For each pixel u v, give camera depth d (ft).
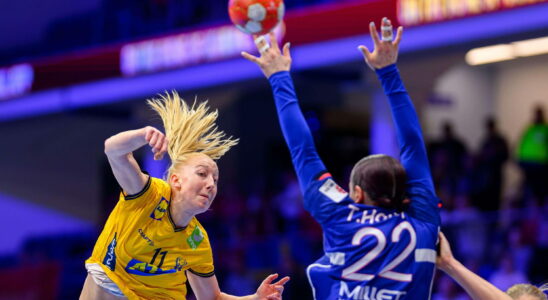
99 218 68.80
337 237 15.17
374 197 15.34
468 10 38.75
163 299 18.74
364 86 47.70
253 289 46.47
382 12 41.68
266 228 53.11
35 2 61.82
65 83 57.47
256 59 16.62
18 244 71.72
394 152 46.83
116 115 59.72
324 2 45.83
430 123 68.64
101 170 71.97
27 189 71.97
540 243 41.68
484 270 42.01
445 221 43.39
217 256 48.91
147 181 17.71
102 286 18.19
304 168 15.71
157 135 15.56
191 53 50.52
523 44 60.95
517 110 67.46
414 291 14.85
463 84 69.67
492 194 51.24
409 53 40.96
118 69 54.44
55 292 54.13
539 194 51.06
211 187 17.89
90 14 60.03
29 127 68.23
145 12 56.59
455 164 53.78
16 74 60.49
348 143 68.33
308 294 44.62
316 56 44.47
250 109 65.98
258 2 17.46
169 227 17.99
